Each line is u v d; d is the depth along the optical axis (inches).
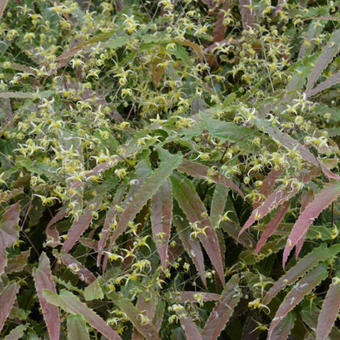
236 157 45.3
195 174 44.3
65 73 53.4
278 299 45.0
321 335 41.1
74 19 56.4
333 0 57.4
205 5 59.0
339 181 41.7
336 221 47.9
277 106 47.3
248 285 45.0
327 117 48.7
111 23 52.0
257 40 52.7
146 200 42.2
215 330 43.6
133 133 47.7
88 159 45.9
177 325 45.8
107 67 53.4
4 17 56.9
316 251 43.6
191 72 51.7
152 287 44.0
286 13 54.4
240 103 46.8
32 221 47.5
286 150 43.8
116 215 44.1
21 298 46.3
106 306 45.6
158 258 45.8
